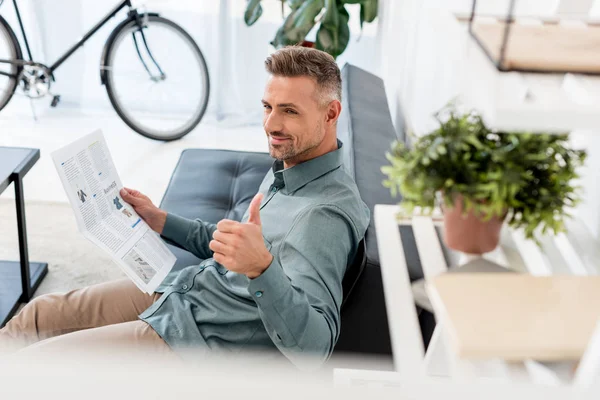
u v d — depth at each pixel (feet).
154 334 4.00
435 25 2.59
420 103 6.46
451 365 2.02
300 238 3.88
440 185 2.23
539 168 2.27
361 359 3.98
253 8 8.86
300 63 4.22
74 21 10.24
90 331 3.99
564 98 1.63
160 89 10.90
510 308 1.90
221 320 3.99
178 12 10.36
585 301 1.91
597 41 2.01
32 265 6.74
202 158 6.98
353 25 10.32
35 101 10.84
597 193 2.85
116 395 0.95
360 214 4.18
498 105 1.59
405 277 2.53
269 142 4.44
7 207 7.98
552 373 1.85
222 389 0.98
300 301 3.41
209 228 4.95
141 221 4.75
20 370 0.96
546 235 2.76
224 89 10.78
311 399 1.00
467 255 2.48
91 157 4.52
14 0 9.48
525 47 1.92
